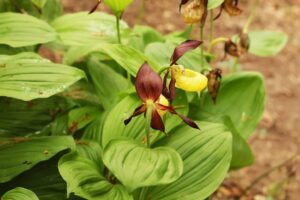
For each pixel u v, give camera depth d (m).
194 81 0.77
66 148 0.81
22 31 0.89
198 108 0.94
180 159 0.75
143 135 0.83
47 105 0.93
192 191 0.81
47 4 1.08
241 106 1.00
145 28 1.09
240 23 1.67
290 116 1.38
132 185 0.70
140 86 0.72
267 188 1.19
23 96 0.76
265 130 1.33
